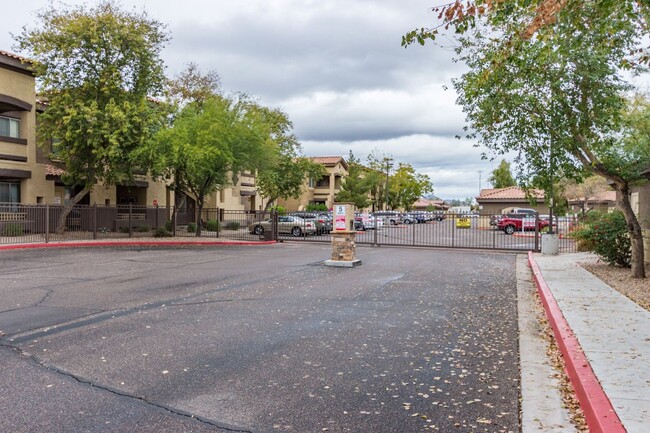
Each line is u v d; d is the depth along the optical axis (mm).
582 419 4367
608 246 14602
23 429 4066
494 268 15906
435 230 41562
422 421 4305
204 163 25047
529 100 10914
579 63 10750
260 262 16797
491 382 5297
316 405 4637
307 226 32188
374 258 18766
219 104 27391
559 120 11023
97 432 4027
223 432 4055
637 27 9414
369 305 9461
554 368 5781
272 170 38469
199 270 14477
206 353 6254
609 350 5934
